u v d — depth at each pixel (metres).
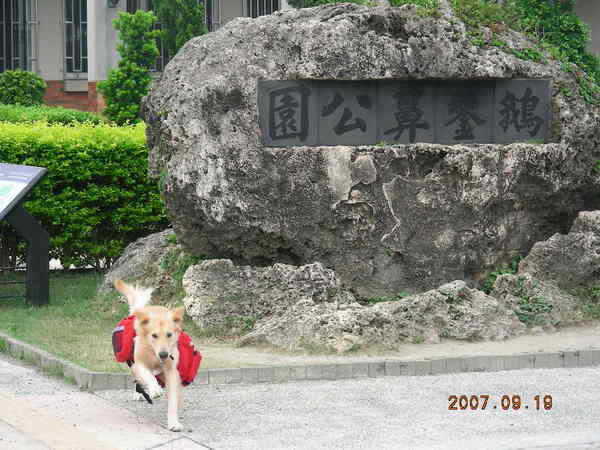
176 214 11.04
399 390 8.34
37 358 9.23
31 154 14.38
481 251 11.55
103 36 27.70
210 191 10.71
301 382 8.68
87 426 7.05
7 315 11.48
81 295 13.00
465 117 11.77
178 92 11.03
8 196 11.81
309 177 10.98
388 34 11.45
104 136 15.00
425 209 11.30
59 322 11.09
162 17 24.28
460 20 11.86
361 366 8.91
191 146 10.79
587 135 12.03
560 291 11.13
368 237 11.12
